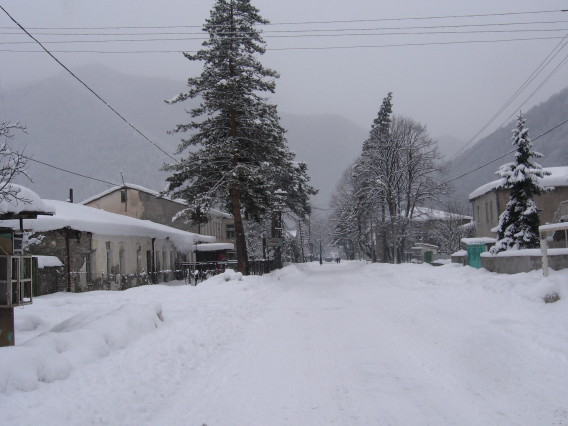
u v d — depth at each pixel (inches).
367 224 2920.8
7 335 323.3
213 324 496.1
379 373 332.5
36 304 715.4
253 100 1251.2
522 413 246.7
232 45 1197.7
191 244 1768.0
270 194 1310.3
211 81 1206.3
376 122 2149.4
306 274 1925.4
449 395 280.7
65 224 1008.9
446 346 395.5
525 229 1045.2
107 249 1176.2
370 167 2140.7
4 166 475.8
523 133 1072.2
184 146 1239.5
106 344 335.9
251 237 2775.6
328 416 253.4
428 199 2143.2
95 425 223.9
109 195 2012.8
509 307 505.0
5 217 478.0
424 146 2095.2
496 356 346.0
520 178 1046.4
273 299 844.6
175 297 758.5
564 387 277.3
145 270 1409.9
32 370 251.9
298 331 507.8
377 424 241.3
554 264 675.4
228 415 254.7
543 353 336.5
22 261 335.9
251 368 350.6
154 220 1998.0
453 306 592.1
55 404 231.6
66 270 1013.2
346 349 410.9
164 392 287.6
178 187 1243.8
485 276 817.5
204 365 357.4
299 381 318.0
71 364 284.7
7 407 217.8
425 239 3154.5
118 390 268.4
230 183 1179.3
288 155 1406.3
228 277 969.5
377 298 802.8
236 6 1205.1
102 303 713.0
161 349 362.6
